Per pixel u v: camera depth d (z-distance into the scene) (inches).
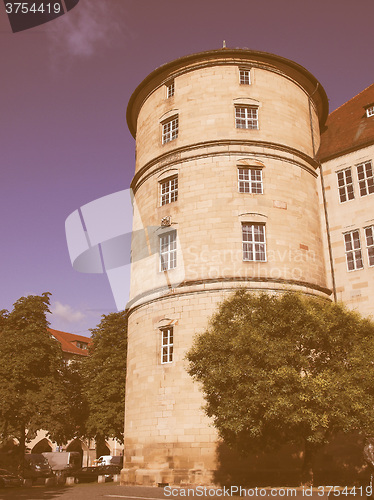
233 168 1072.8
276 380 615.2
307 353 679.1
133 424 1007.6
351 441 872.9
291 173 1114.1
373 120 1187.9
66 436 1596.9
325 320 681.0
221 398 667.4
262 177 1083.3
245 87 1156.5
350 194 1123.3
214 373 658.8
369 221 1069.1
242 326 677.9
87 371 1646.2
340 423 615.2
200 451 881.5
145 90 1306.6
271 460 856.9
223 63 1176.8
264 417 613.9
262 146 1102.4
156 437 938.7
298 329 659.4
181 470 885.8
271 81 1186.6
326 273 1103.6
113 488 940.0
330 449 882.1
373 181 1091.3
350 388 620.4
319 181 1186.6
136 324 1087.0
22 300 1565.0
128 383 1079.0
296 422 602.5
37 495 866.1
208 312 964.6
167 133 1204.5
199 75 1179.3
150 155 1222.3
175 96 1200.2
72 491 951.6
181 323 981.2
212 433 883.4
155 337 1015.6
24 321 1539.1
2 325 1578.5
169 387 952.3
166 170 1137.4
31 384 1443.2
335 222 1123.9
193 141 1117.1
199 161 1091.9
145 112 1299.2
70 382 1729.8
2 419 1334.9
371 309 1013.8
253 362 641.6
